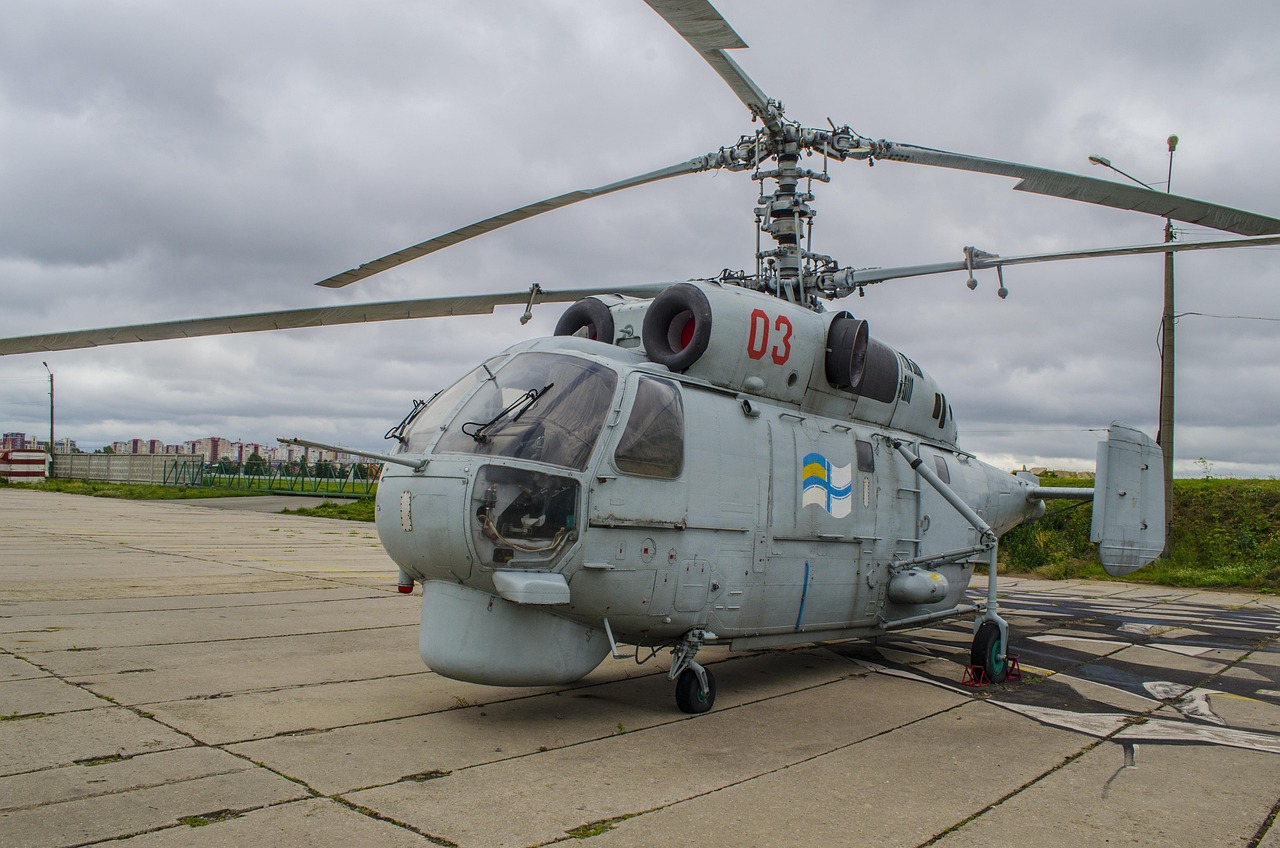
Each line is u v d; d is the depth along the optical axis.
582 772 5.35
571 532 6.11
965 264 8.88
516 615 6.21
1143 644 11.52
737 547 7.30
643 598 6.57
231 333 8.11
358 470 42.44
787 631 8.04
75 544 17.78
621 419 6.50
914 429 10.34
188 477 49.25
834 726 6.78
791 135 8.26
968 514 9.09
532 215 8.68
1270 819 5.03
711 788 5.16
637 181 8.71
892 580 9.10
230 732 5.82
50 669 7.31
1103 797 5.31
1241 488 23.66
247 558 16.78
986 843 4.50
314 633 9.57
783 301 8.38
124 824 4.21
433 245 8.68
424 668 8.09
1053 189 7.94
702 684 7.01
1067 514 24.50
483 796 4.85
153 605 10.85
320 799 4.67
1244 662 10.35
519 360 6.86
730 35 5.92
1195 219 7.73
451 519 5.93
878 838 4.50
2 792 4.57
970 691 8.34
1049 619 13.97
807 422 8.33
